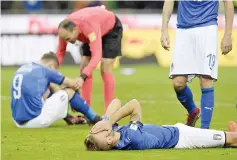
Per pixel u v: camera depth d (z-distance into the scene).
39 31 66.75
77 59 66.94
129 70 64.50
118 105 24.02
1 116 35.56
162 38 27.78
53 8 72.44
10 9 71.75
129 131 23.14
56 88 31.66
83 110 30.69
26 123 30.73
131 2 73.69
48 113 30.59
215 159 21.58
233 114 36.28
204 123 27.61
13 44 66.75
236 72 62.19
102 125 23.17
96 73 62.81
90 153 22.88
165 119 34.19
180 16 27.70
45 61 31.53
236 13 66.75
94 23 31.61
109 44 32.75
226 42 27.16
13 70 65.12
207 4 27.30
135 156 22.08
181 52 27.61
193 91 49.09
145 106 40.19
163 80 56.12
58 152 23.39
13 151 23.81
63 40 32.41
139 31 67.94
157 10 68.19
